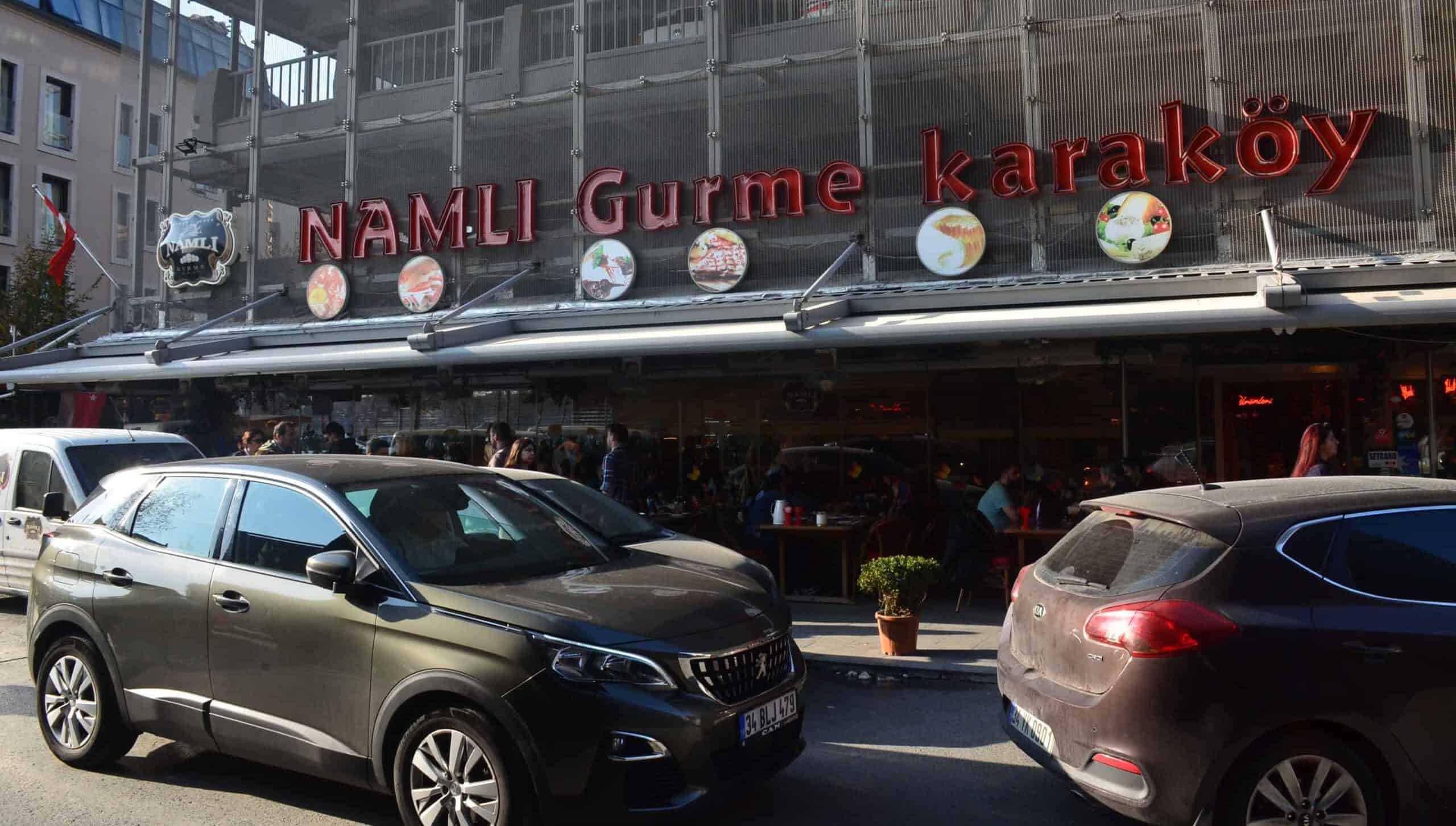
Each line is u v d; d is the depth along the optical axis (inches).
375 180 579.5
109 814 187.2
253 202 609.0
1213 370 424.2
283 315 591.5
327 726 171.5
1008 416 455.5
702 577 194.5
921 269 461.1
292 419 585.3
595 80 532.4
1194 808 146.4
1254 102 418.9
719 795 157.9
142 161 658.2
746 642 171.0
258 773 212.7
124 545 208.2
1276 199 416.8
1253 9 425.4
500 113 549.6
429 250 553.9
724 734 160.4
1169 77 435.2
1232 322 326.0
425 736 161.2
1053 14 451.8
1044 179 446.3
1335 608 150.9
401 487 197.0
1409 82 407.2
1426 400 398.0
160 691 194.7
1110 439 438.6
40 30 1130.0
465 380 538.9
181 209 661.3
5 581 367.2
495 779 154.3
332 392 578.9
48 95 1139.3
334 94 604.4
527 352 412.5
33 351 815.7
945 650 317.4
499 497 213.2
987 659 305.3
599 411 527.2
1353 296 325.4
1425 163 402.0
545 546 202.8
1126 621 154.6
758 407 498.6
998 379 458.3
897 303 403.2
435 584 171.0
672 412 512.4
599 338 412.8
